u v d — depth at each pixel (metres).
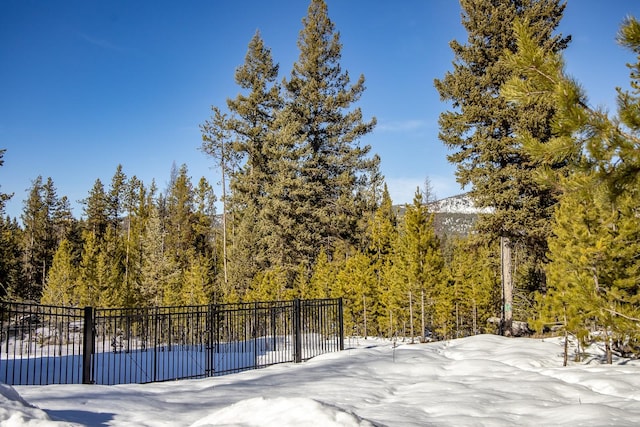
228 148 42.75
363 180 40.41
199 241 60.16
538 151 5.35
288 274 36.72
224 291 37.59
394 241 35.88
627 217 10.73
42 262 54.00
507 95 5.46
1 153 20.45
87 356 9.64
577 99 5.03
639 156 4.89
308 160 37.56
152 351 17.52
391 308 28.25
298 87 39.00
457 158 21.17
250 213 42.31
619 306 9.19
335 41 38.69
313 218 37.19
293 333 13.69
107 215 60.94
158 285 38.41
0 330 10.39
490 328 35.91
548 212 19.88
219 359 15.12
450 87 21.41
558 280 12.08
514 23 5.50
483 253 36.34
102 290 34.62
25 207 55.53
